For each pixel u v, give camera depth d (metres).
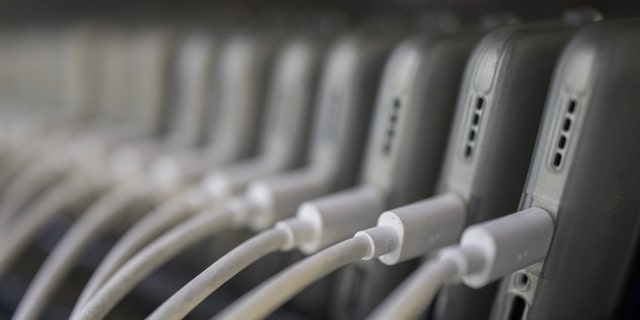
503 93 0.28
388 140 0.34
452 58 0.33
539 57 0.29
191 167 0.47
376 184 0.35
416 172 0.35
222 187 0.42
